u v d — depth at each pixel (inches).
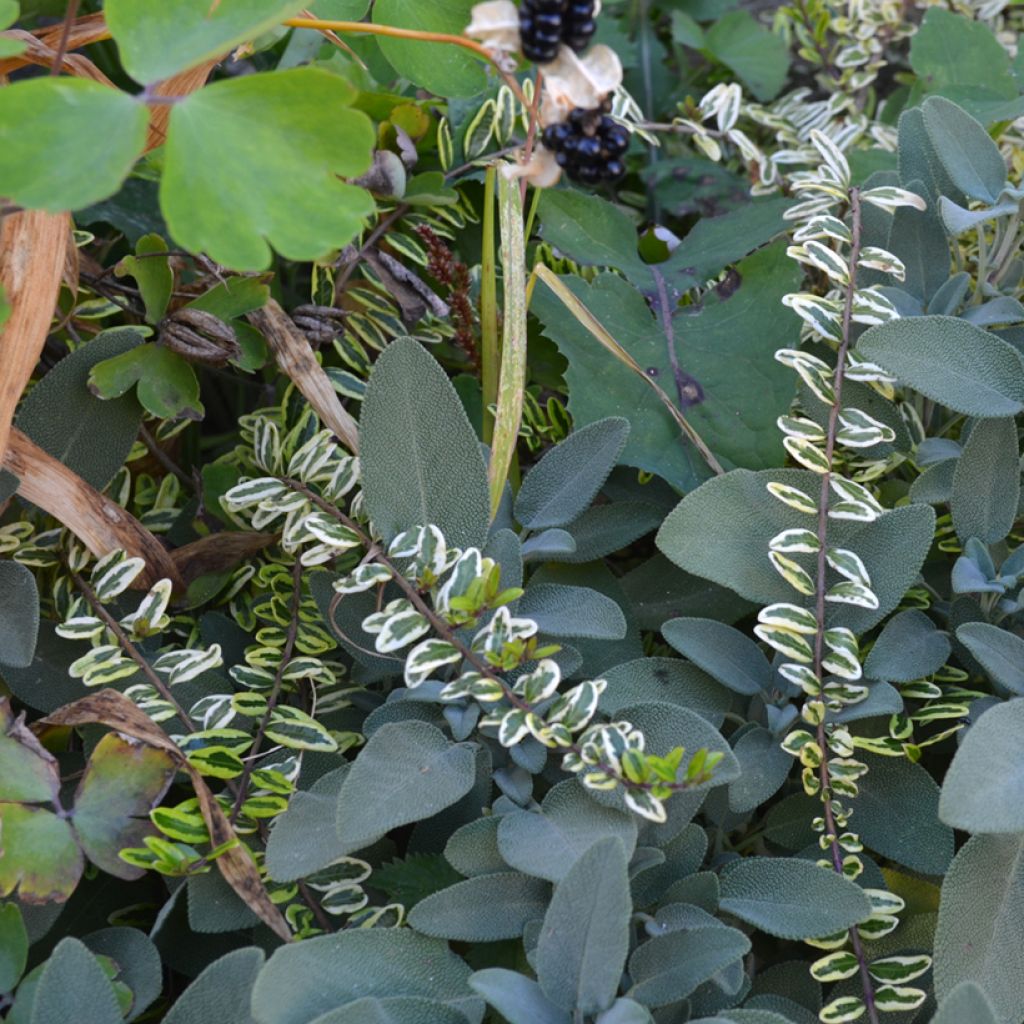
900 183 37.9
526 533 36.0
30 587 34.7
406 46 35.7
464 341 38.5
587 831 33.7
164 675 35.4
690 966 33.0
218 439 40.3
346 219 31.7
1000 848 33.6
